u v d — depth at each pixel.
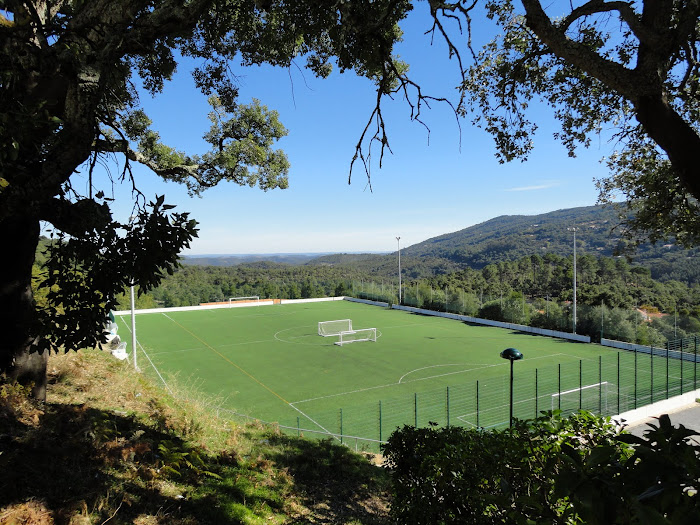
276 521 5.71
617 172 9.47
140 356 31.80
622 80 4.38
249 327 45.75
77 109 4.96
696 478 1.70
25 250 6.67
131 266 5.20
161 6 5.51
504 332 43.12
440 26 5.91
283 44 9.96
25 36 4.75
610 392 23.20
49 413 5.96
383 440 16.81
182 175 14.37
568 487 2.00
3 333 6.62
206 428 9.27
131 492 4.88
